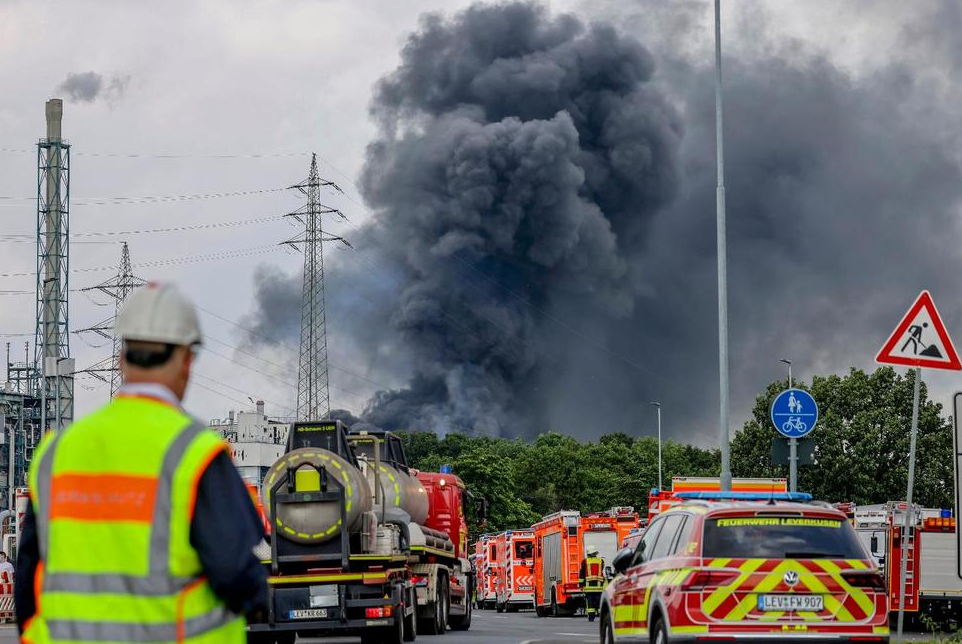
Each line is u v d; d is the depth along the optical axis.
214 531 6.21
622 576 22.06
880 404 110.12
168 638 6.20
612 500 194.88
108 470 6.25
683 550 18.61
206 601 6.31
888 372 110.62
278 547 30.17
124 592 6.17
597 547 62.84
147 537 6.17
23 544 6.59
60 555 6.26
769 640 17.83
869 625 18.02
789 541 18.23
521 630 44.81
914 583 47.94
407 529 35.50
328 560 30.31
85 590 6.20
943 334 19.95
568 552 62.75
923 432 109.06
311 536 29.97
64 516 6.26
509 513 176.00
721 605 17.89
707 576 17.97
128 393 6.46
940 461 107.81
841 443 108.75
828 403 110.88
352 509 30.17
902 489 106.88
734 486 44.75
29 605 6.55
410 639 34.59
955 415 18.03
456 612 44.38
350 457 31.95
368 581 30.34
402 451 39.12
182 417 6.40
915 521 48.31
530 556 77.19
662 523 20.61
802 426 28.88
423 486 43.38
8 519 55.03
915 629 48.62
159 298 6.54
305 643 37.59
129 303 6.55
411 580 35.19
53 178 162.62
